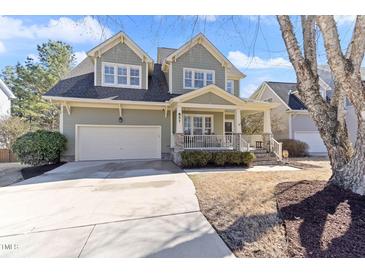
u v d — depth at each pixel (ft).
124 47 43.96
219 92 39.27
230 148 39.68
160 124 44.09
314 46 17.51
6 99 66.59
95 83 42.01
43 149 35.58
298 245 10.03
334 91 17.66
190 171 30.27
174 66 45.75
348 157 16.58
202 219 13.11
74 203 16.29
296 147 54.65
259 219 12.73
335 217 12.26
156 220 13.01
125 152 42.34
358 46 14.29
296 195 16.11
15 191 19.88
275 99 64.75
